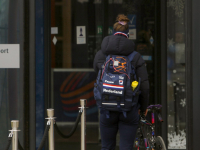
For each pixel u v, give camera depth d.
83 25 20.83
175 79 19.80
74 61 20.92
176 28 19.62
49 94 18.44
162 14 19.56
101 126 13.23
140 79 12.54
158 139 14.59
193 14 14.75
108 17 20.75
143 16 20.58
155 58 20.28
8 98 16.58
